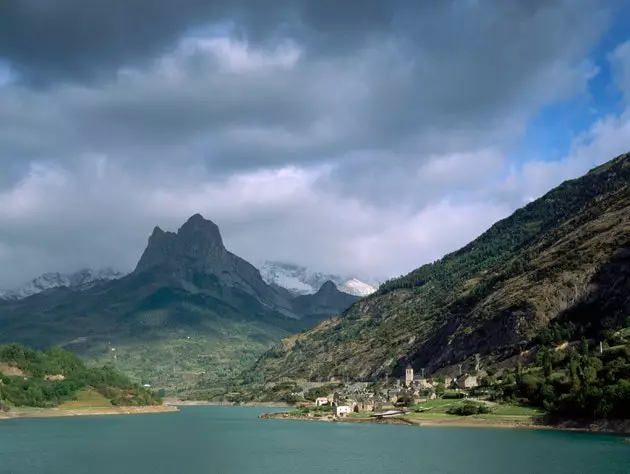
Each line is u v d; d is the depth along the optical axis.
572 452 188.50
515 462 174.38
